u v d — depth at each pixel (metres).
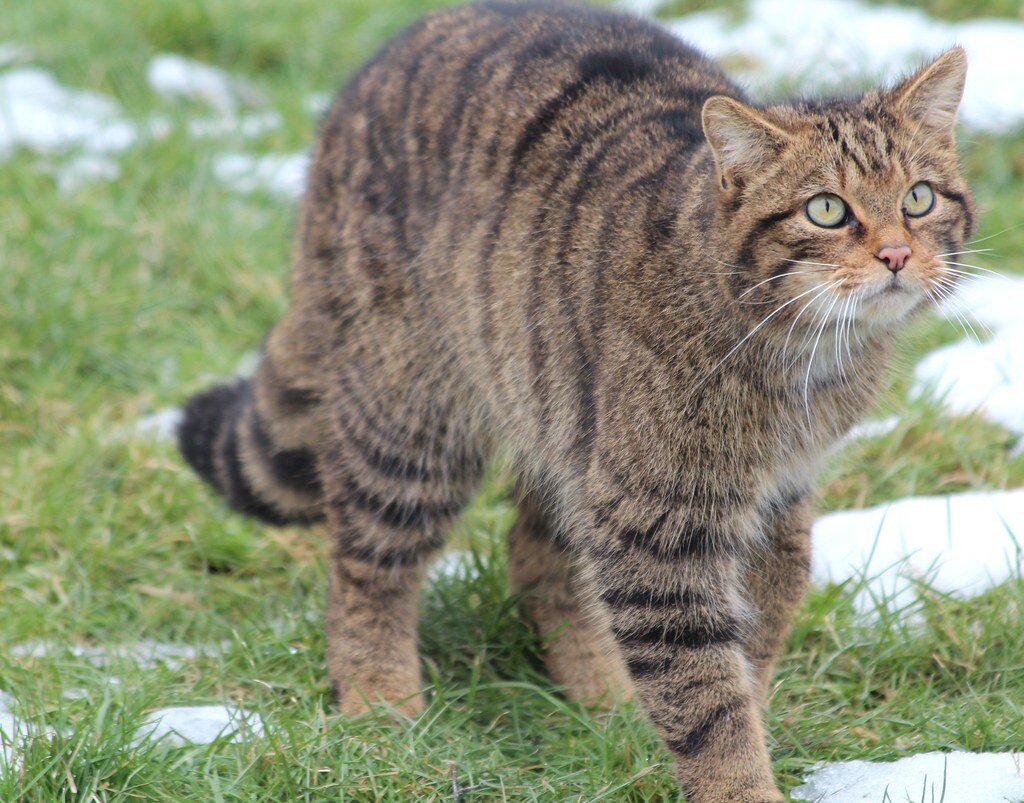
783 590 7.10
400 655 7.60
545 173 6.95
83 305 11.12
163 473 9.59
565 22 7.55
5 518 8.91
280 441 8.20
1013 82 13.93
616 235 6.54
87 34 15.53
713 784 6.19
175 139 13.56
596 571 6.56
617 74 7.13
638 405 6.29
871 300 6.09
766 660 7.11
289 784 6.35
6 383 10.48
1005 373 9.94
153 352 11.26
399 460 7.59
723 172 6.11
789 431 6.54
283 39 16.12
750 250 6.14
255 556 8.98
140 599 8.49
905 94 6.36
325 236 7.75
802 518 7.05
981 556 8.19
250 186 13.36
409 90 7.52
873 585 8.16
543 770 6.79
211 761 6.49
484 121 7.20
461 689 7.59
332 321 7.72
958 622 7.66
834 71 14.11
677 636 6.34
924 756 6.54
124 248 11.91
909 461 9.30
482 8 7.89
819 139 6.14
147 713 6.95
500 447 7.56
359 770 6.55
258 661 7.74
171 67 15.43
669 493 6.31
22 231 11.70
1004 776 6.27
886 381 6.96
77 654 7.84
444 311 7.27
